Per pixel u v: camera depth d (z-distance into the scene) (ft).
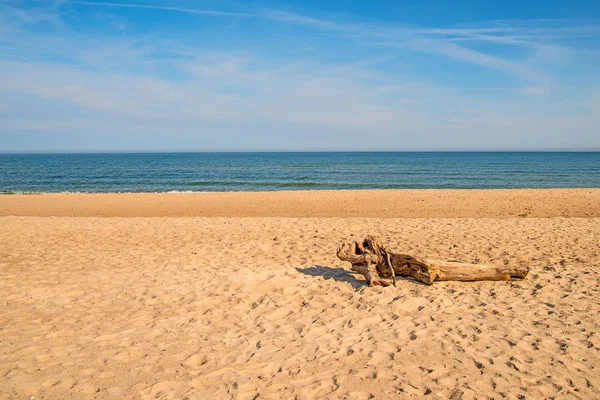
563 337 15.21
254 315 17.85
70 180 132.67
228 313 18.12
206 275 23.73
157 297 20.25
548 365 13.16
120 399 11.37
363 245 22.93
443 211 57.98
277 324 16.76
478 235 35.04
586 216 53.01
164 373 12.84
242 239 34.42
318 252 29.55
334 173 163.32
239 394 11.59
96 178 140.67
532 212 56.29
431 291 20.58
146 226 41.22
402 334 15.48
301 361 13.57
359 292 20.35
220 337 15.64
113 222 44.04
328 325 16.49
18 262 27.37
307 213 58.44
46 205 66.49
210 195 77.05
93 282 22.75
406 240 33.37
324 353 14.10
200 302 19.44
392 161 289.33
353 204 64.90
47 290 21.35
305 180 130.62
